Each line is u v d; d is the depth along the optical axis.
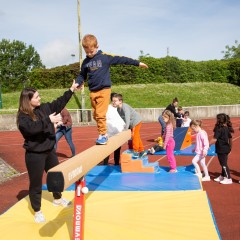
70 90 5.66
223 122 8.48
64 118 11.81
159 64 39.44
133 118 9.29
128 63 5.68
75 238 4.57
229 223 6.04
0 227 5.19
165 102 31.75
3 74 68.75
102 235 4.78
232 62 40.72
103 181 8.05
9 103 30.41
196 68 41.41
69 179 3.91
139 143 9.51
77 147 15.95
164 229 4.96
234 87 38.22
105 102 5.63
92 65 5.52
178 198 6.39
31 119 5.02
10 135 21.64
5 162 12.16
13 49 70.69
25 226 5.18
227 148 8.51
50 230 5.02
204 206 5.91
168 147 9.04
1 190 8.66
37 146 5.14
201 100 32.94
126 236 4.73
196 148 8.80
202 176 9.20
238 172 9.84
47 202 6.33
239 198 7.39
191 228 4.98
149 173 8.86
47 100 30.28
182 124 16.97
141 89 34.34
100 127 5.75
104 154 5.64
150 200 6.31
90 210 5.81
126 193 6.82
